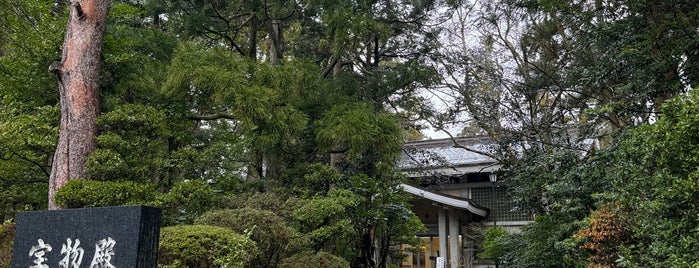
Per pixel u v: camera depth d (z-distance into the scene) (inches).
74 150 253.0
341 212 277.0
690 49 252.5
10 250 233.8
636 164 206.8
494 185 563.2
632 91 278.4
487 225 568.1
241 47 444.1
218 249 195.3
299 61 318.0
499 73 441.7
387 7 390.9
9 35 309.0
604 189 275.3
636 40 270.1
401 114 460.8
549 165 333.1
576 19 322.0
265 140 281.0
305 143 356.5
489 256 478.6
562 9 303.4
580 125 363.9
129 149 257.4
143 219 163.2
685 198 171.5
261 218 227.1
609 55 281.3
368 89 386.0
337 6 352.2
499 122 422.3
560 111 389.4
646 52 259.9
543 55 422.0
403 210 353.7
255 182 327.9
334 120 306.2
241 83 273.3
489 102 424.8
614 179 230.4
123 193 235.8
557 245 293.7
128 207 164.6
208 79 264.4
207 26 362.6
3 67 293.4
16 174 290.7
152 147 272.8
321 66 435.8
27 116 268.4
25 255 173.8
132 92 291.1
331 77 385.4
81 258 165.0
